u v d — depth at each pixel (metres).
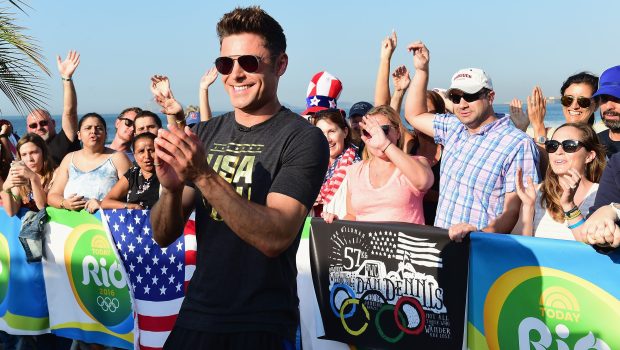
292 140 2.15
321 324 3.61
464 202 3.72
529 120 5.01
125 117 6.07
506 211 3.50
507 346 3.00
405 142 4.97
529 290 2.92
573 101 4.47
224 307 2.14
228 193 1.88
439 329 3.20
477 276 3.08
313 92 6.01
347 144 4.62
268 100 2.22
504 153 3.62
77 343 4.43
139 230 4.07
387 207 3.70
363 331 3.46
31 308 4.55
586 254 2.74
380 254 3.37
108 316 4.26
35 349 4.65
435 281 3.20
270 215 1.95
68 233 4.35
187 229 3.98
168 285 4.03
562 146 3.20
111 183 4.95
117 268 4.16
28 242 4.43
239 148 2.22
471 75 3.73
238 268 2.14
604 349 2.73
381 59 5.66
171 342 2.22
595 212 2.48
